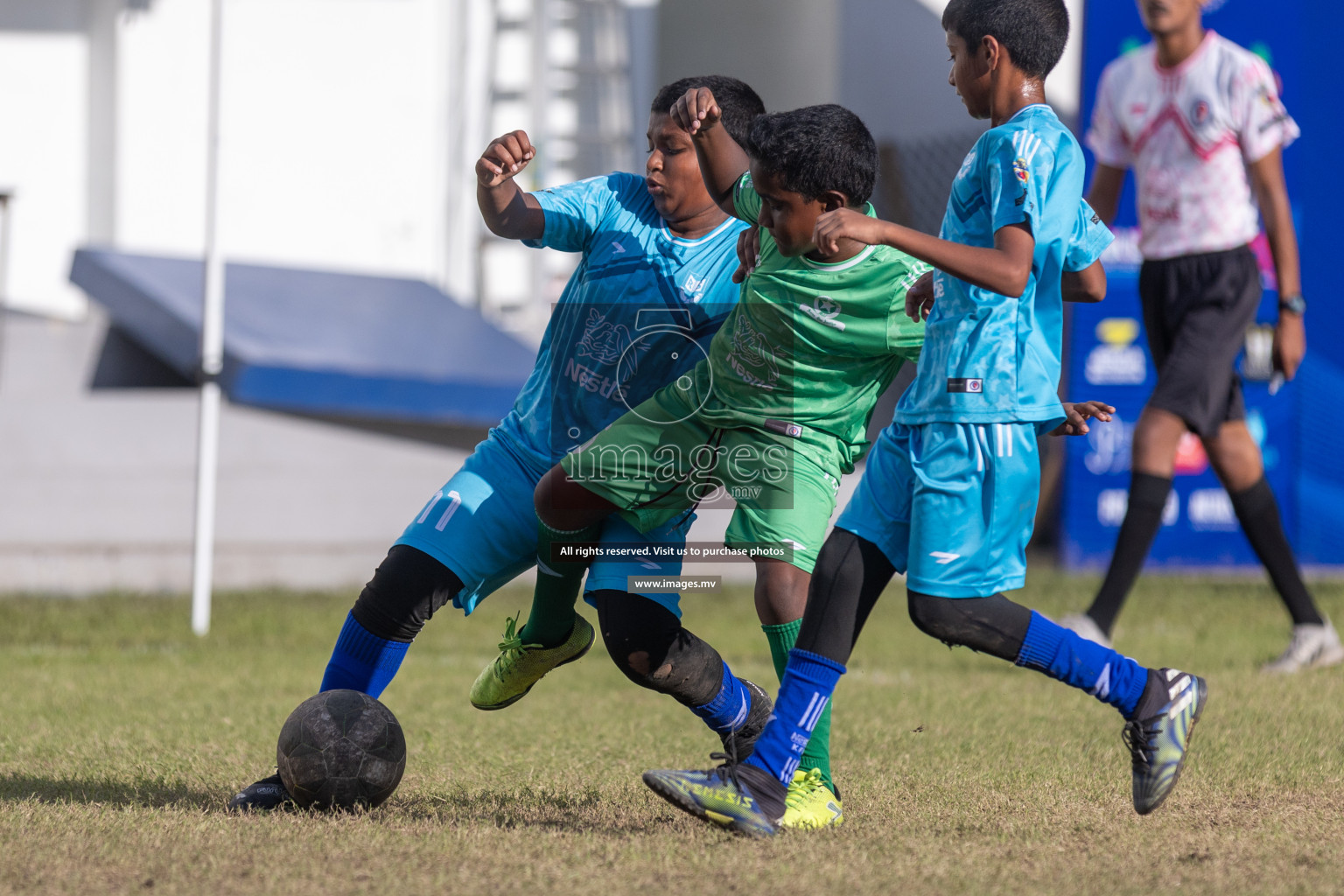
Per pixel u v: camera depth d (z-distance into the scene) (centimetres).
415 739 1778
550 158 5900
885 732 1808
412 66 6103
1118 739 1739
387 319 5003
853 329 1262
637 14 5894
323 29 5997
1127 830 1224
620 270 1370
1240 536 4128
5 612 3397
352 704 1323
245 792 1335
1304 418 4059
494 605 3825
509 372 4638
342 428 4359
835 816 1267
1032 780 1477
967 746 1698
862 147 1233
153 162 5766
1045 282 1200
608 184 1415
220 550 4188
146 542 4203
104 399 4209
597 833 1217
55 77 5822
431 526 1369
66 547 4081
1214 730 1752
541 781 1485
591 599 1343
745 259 1339
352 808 1302
